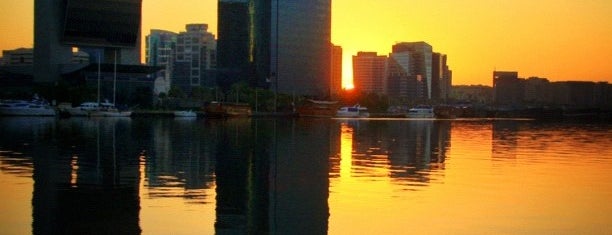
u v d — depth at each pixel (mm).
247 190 42000
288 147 80750
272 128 141875
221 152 70812
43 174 47875
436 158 66625
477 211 35500
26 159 58625
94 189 41031
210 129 129375
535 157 69688
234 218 33219
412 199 38969
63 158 60219
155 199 37812
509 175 51594
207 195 39656
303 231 30859
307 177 49031
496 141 102562
